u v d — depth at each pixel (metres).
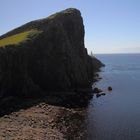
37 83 83.12
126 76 155.75
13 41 82.69
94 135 48.69
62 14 108.12
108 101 80.62
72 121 56.81
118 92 97.50
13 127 48.12
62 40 91.81
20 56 74.38
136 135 49.16
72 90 88.50
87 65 119.25
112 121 58.31
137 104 76.56
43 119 55.41
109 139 46.91
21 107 63.84
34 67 82.56
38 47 84.44
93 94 91.00
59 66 88.31
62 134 47.94
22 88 73.00
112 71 189.25
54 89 86.19
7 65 69.12
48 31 89.69
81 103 76.38
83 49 115.50
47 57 86.12
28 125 50.53
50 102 71.38
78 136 47.81
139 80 135.75
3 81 66.44
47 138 44.38
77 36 112.25
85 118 60.28
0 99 63.81
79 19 116.81
